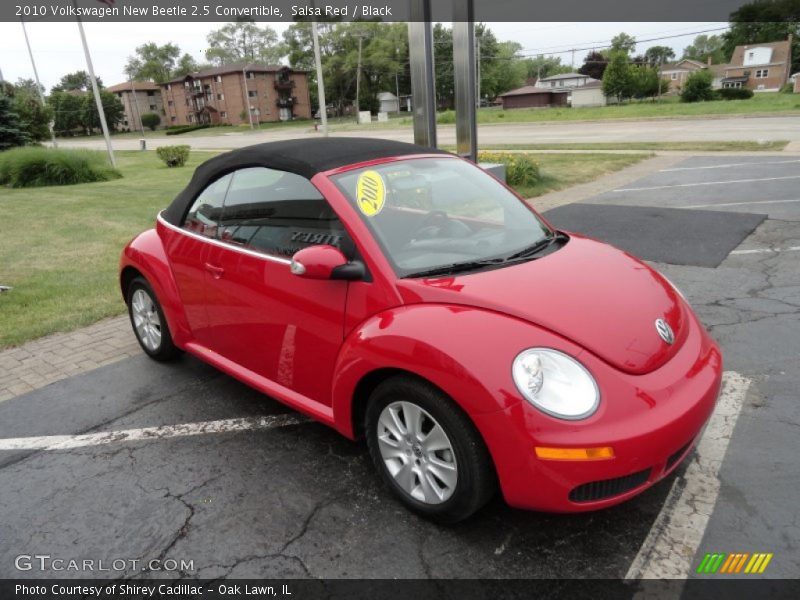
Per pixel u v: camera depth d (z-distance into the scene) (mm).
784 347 4152
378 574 2316
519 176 12008
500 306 2412
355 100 88812
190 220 3717
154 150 44188
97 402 3887
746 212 8555
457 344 2260
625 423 2145
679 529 2479
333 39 85000
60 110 98938
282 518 2668
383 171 3121
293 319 2939
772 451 2979
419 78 8906
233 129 79688
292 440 3318
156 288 3943
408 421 2504
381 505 2719
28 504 2861
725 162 14484
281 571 2359
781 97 51281
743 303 5031
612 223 8328
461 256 2867
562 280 2676
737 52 91375
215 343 3646
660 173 13438
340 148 3281
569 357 2248
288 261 2949
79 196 15172
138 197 14602
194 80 95562
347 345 2639
